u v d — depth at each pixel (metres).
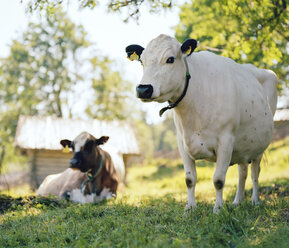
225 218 4.46
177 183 12.89
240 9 8.63
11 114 35.16
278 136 24.62
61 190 9.18
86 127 19.42
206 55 5.48
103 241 4.15
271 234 4.02
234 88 5.27
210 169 14.12
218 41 10.65
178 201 7.46
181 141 5.46
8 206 7.75
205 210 5.11
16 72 36.19
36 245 4.47
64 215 5.79
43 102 36.88
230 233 4.29
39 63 36.72
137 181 16.97
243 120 5.46
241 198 6.53
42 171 18.50
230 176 12.62
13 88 35.94
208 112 5.10
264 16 8.61
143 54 4.83
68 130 19.08
